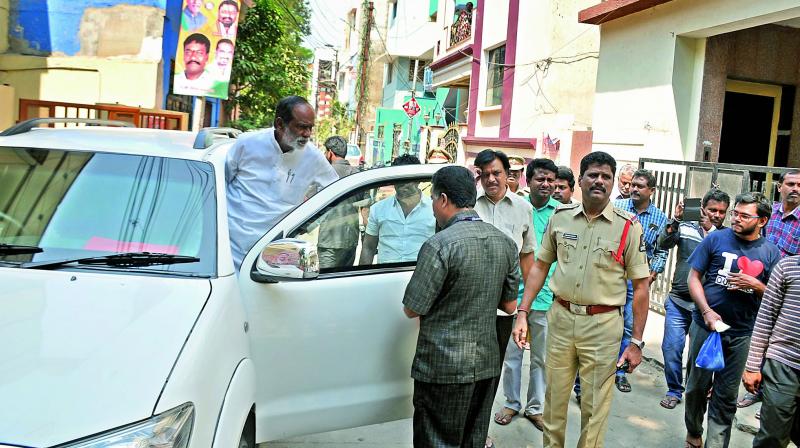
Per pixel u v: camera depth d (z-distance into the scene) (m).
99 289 2.62
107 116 10.20
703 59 9.32
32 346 2.23
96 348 2.25
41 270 2.73
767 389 3.65
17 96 10.43
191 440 2.15
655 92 9.77
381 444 4.42
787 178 5.44
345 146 8.06
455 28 21.33
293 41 23.67
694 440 4.53
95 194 3.15
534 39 15.16
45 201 3.12
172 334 2.39
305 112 3.74
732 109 10.20
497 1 17.33
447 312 3.28
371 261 3.67
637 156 10.15
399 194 3.76
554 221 3.97
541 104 14.80
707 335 4.33
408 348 3.61
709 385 4.36
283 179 3.90
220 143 3.99
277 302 3.22
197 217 3.10
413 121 28.81
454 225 3.32
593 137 11.30
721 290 4.25
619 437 4.81
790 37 9.67
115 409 2.03
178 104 12.47
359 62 37.78
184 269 2.85
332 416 3.42
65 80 10.49
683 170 9.09
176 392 2.16
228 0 10.15
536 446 4.59
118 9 10.55
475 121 18.52
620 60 10.67
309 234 3.46
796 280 3.57
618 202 5.97
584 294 3.78
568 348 3.86
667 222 5.53
